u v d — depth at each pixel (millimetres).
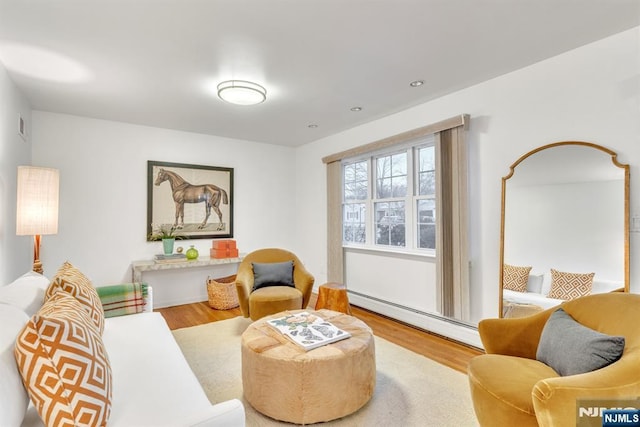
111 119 3777
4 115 2430
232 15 1844
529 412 1279
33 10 1771
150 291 2605
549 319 1723
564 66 2322
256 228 4941
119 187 3883
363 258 4129
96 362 1077
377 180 4105
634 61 2029
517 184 2557
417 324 3375
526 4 1780
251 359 1888
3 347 996
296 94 3037
